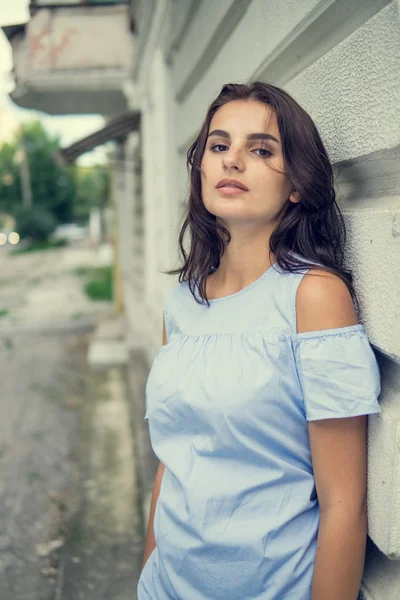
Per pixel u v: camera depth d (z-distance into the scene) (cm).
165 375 114
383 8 91
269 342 100
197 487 107
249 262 113
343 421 95
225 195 108
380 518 98
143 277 703
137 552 303
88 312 1163
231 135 108
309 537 105
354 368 93
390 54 89
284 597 104
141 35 496
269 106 107
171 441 114
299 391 99
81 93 630
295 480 105
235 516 105
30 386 658
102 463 429
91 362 718
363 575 113
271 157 107
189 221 128
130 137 773
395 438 92
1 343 916
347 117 107
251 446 103
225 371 104
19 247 3644
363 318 103
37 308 1262
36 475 412
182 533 110
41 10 555
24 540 322
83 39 564
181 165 346
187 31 297
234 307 109
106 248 3241
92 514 350
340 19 112
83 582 278
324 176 107
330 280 98
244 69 184
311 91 126
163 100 406
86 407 573
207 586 107
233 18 198
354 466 97
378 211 97
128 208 898
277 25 142
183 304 124
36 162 4384
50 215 4122
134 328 847
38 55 562
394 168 99
